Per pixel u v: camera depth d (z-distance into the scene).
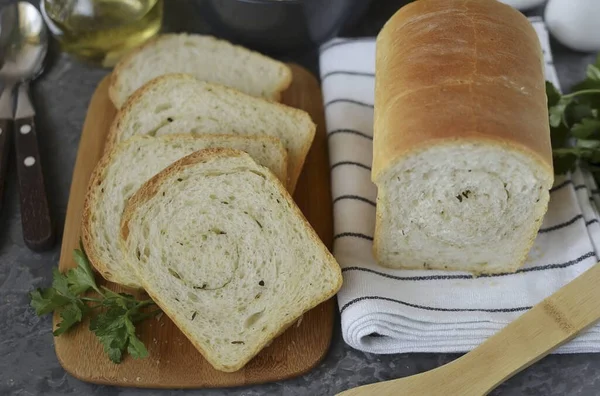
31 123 0.68
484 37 0.58
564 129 0.65
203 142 0.62
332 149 0.66
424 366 0.58
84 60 0.74
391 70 0.59
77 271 0.58
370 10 0.78
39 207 0.63
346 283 0.58
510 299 0.59
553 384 0.57
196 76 0.70
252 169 0.59
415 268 0.61
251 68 0.71
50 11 0.71
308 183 0.66
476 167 0.55
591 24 0.71
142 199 0.57
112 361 0.56
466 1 0.61
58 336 0.57
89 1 0.70
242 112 0.66
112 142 0.65
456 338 0.57
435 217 0.57
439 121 0.54
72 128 0.71
